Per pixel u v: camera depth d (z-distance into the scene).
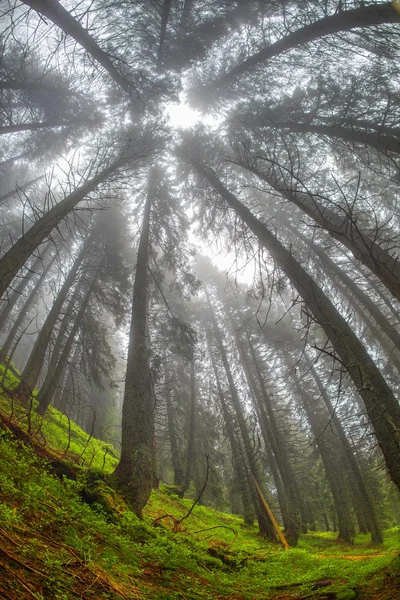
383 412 5.50
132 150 11.09
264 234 9.12
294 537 14.86
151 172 14.84
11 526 2.58
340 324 6.73
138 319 10.18
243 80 12.94
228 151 13.88
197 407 23.20
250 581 4.86
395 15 6.84
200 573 4.34
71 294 18.56
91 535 3.51
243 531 14.27
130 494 6.61
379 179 13.06
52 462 5.50
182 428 22.33
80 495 5.01
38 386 27.53
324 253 16.73
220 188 11.78
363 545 17.81
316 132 10.96
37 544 2.58
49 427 10.96
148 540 4.70
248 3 9.97
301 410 24.02
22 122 13.28
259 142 12.59
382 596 3.23
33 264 21.80
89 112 13.38
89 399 29.41
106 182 10.30
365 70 9.75
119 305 17.47
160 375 14.59
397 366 16.75
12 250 6.94
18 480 3.65
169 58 11.98
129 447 7.44
